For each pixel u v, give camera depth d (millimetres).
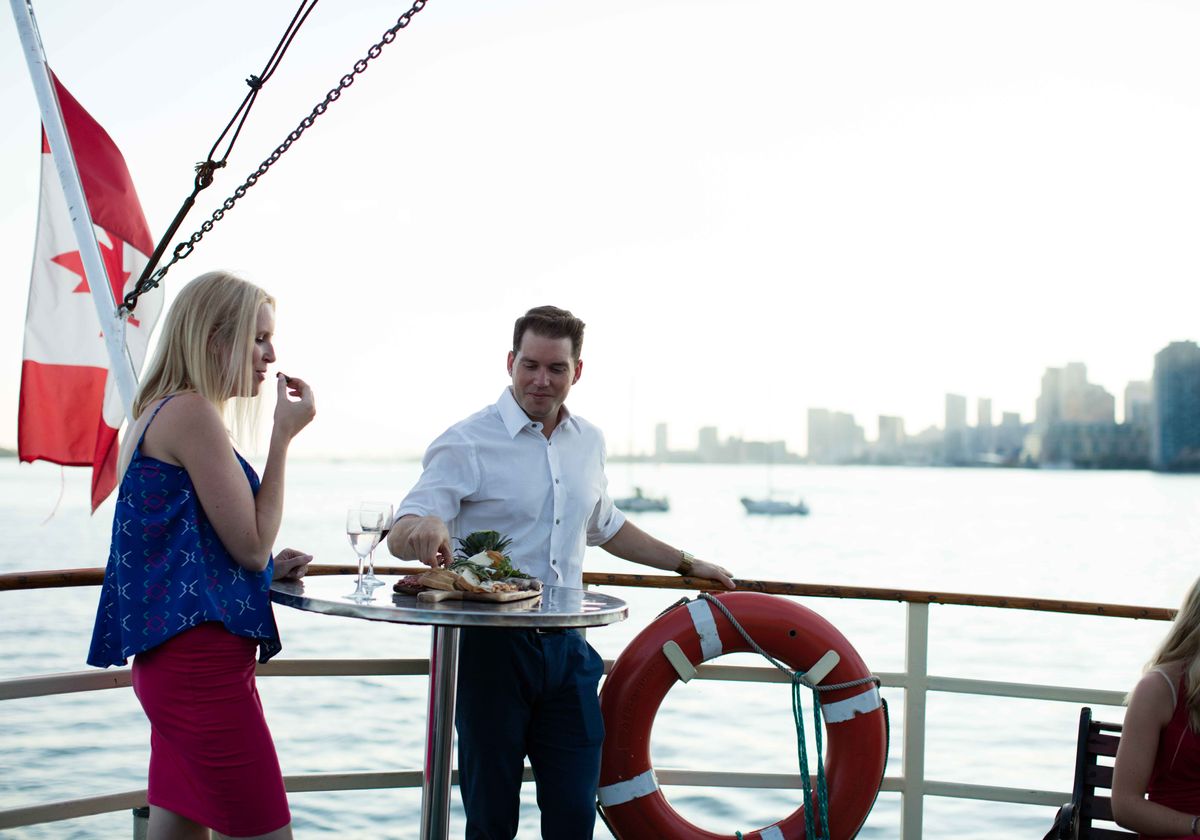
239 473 2057
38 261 3830
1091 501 92188
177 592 1985
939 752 7621
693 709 8711
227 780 2002
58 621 13031
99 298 3141
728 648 2775
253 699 2064
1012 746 7816
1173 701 2387
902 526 59031
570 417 2674
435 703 2213
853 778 2750
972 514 73062
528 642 2381
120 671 2420
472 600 2178
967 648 14797
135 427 2062
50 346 3840
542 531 2568
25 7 3283
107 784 5879
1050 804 2879
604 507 2773
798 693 2758
